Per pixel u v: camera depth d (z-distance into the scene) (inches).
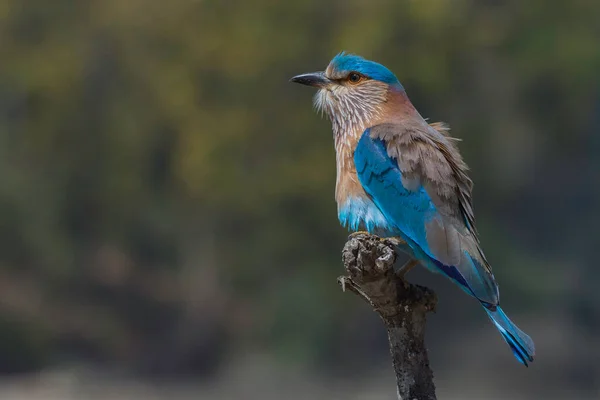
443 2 892.0
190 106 965.2
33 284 1020.5
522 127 1027.9
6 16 1043.9
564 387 886.4
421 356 246.7
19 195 1044.5
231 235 1026.7
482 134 994.7
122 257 1104.8
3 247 1023.0
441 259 286.8
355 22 918.4
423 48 909.8
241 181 947.3
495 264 1006.4
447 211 293.7
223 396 855.1
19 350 933.2
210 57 948.0
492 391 866.8
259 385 877.2
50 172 1082.1
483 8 972.6
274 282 994.1
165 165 1079.0
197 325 1010.1
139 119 1027.9
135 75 1016.9
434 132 319.3
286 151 948.0
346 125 328.8
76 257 1076.5
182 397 847.1
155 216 1088.8
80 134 1065.5
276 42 932.0
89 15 1048.2
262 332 948.0
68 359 952.3
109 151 1060.5
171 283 1082.1
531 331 949.8
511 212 1090.7
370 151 308.3
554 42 967.0
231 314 1010.1
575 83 992.9
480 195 1015.6
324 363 925.8
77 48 1043.9
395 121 323.3
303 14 940.6
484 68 983.0
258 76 946.1
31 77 1034.1
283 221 974.4
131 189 1066.1
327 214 947.3
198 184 958.4
